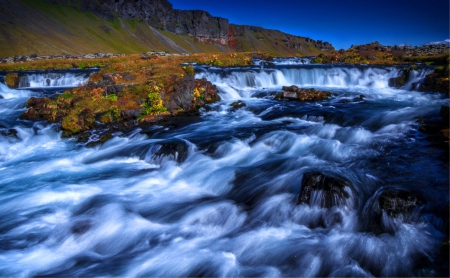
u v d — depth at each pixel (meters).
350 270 7.11
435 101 23.61
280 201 9.77
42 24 126.69
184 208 10.16
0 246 8.48
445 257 7.02
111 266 7.82
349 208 8.88
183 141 15.27
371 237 7.92
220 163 13.21
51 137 17.03
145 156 14.30
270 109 21.86
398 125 16.48
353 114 19.36
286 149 14.37
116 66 31.45
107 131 17.61
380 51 55.47
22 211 10.11
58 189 11.52
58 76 36.38
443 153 12.39
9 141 16.23
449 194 9.13
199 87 24.20
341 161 12.25
